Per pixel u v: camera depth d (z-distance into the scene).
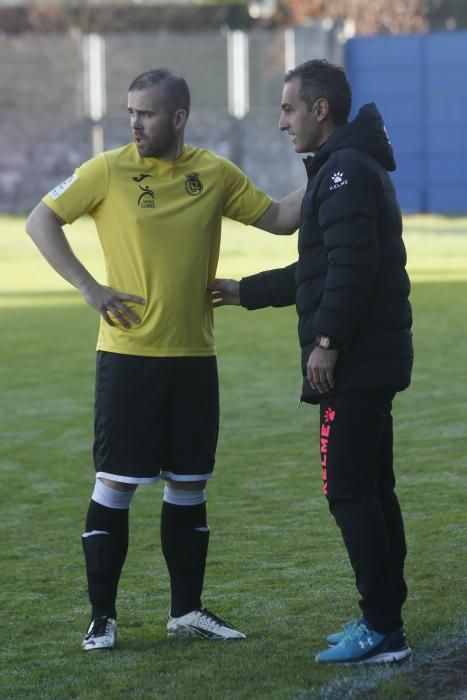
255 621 16.19
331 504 14.28
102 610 15.56
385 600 14.12
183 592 15.80
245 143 110.56
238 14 139.62
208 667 14.45
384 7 136.00
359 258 13.52
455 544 19.23
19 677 14.45
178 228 15.30
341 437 14.02
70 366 39.09
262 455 26.77
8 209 112.12
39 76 111.69
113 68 111.38
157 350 15.28
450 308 50.66
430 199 108.94
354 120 14.03
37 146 111.81
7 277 66.69
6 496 24.16
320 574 18.20
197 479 15.62
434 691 13.26
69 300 56.34
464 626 15.27
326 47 108.56
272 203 16.38
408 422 29.19
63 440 29.11
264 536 20.47
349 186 13.58
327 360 13.70
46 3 137.38
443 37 107.38
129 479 15.34
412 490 22.91
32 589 18.19
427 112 108.12
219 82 110.56
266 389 34.69
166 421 15.48
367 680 13.56
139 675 14.31
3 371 38.38
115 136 111.56
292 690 13.48
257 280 15.90
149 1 138.25
